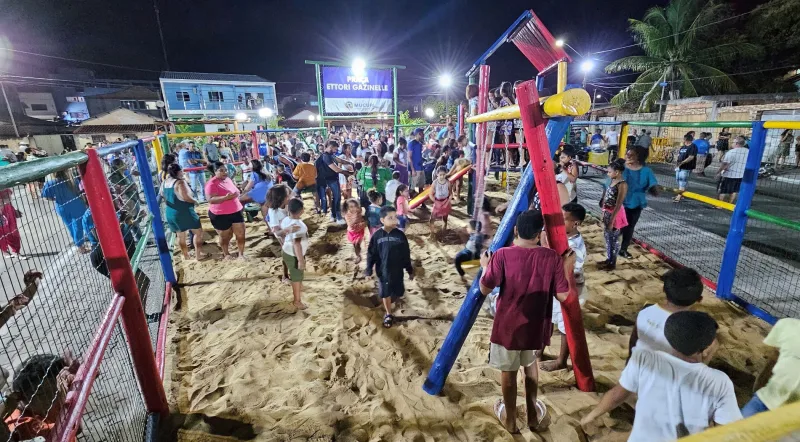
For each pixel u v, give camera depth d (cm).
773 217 381
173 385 332
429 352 372
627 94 2953
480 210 520
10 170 153
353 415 296
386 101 1689
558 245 268
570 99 222
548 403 299
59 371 196
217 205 593
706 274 512
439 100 3869
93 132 3012
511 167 943
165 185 585
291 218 441
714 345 199
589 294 465
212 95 3944
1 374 172
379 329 413
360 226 584
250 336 405
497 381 329
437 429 281
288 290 510
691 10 2594
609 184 540
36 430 176
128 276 262
